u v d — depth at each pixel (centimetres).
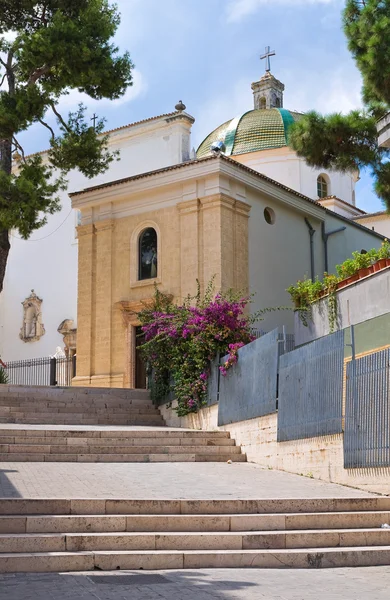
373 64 1532
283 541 891
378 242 3619
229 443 1672
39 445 1493
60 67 2323
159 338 2119
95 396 2192
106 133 3594
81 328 2958
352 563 859
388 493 1071
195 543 865
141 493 1041
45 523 862
